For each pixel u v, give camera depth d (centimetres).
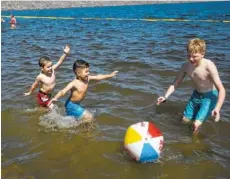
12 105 623
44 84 616
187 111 541
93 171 402
